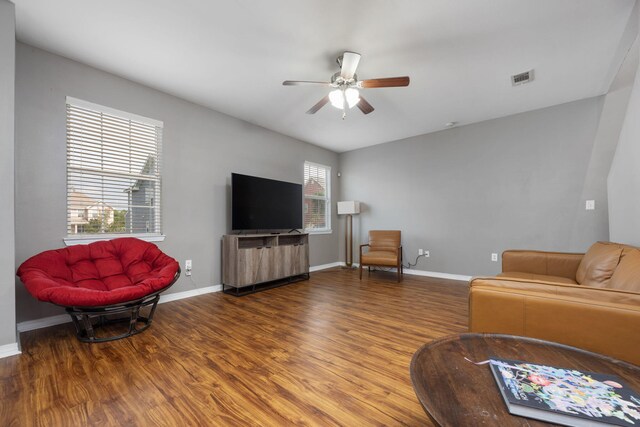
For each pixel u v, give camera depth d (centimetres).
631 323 108
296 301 328
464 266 442
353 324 253
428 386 81
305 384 160
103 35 230
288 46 244
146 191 316
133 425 128
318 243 552
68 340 218
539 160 380
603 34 227
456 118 412
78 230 269
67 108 263
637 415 65
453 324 253
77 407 139
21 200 235
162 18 210
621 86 318
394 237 485
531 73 287
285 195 460
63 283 220
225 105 366
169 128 334
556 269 274
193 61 267
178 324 254
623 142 249
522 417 68
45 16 207
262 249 385
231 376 168
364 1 193
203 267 364
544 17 209
